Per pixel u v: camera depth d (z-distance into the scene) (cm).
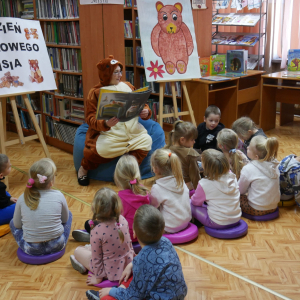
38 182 211
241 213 257
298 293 189
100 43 365
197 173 283
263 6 528
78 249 209
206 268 211
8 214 255
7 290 196
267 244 235
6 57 316
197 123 454
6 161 247
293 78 442
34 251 216
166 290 153
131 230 217
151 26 360
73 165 388
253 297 187
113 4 362
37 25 344
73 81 396
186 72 386
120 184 214
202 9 445
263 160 258
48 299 188
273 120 508
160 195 232
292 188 281
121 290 167
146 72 358
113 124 294
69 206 293
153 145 353
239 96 480
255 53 552
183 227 240
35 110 462
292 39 525
